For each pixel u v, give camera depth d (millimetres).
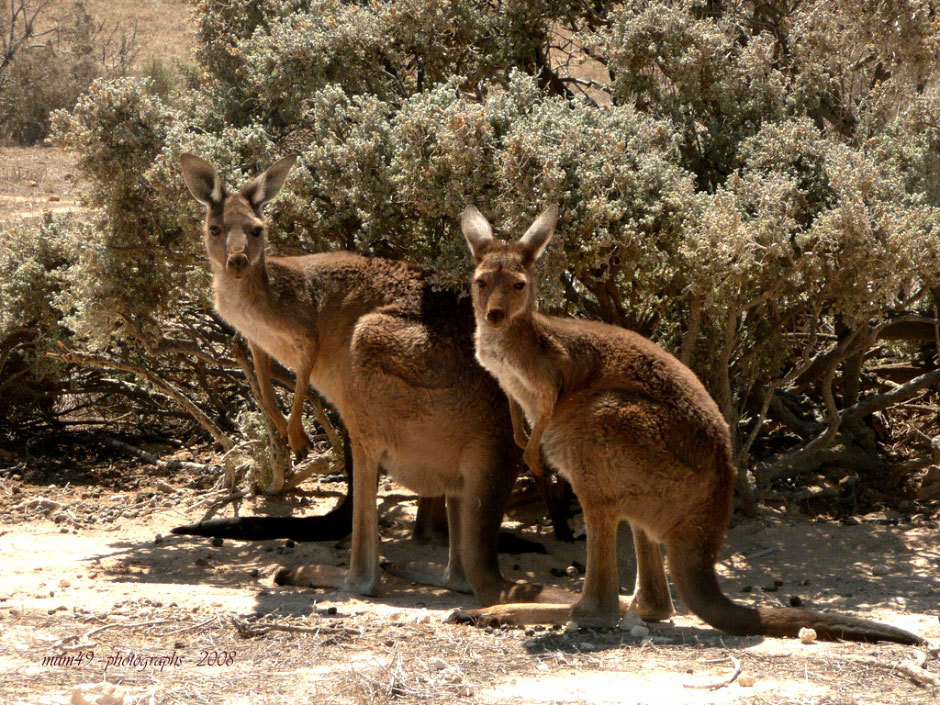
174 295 14562
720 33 14375
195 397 17953
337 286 11758
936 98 15156
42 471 16406
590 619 9406
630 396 9375
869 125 15172
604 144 12164
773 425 17172
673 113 14312
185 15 47406
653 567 9766
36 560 12125
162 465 16484
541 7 15695
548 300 11727
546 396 9523
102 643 8688
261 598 10648
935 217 12484
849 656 8289
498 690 7586
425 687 7586
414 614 10156
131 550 12734
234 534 12953
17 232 17562
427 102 12750
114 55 41594
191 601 10336
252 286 11148
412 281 11828
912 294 15289
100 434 18062
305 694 7430
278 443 14508
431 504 13266
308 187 13102
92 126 13562
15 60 37844
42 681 7672
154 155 13594
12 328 17078
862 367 17703
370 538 11234
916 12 14617
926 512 14688
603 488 9297
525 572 12352
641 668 8109
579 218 11844
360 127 13039
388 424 11172
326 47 14742
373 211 12844
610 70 15414
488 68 15914
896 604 10750
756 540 13406
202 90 17844
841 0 14820
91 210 15602
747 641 8875
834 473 15711
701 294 12203
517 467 11312
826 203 12875
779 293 12539
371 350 11133
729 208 11859
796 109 14914
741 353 14070
